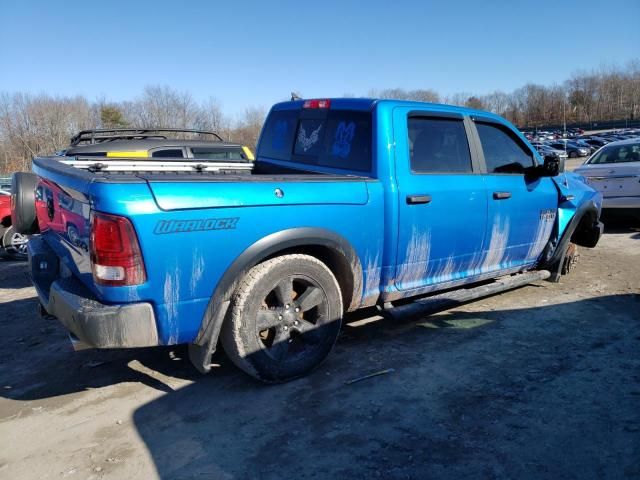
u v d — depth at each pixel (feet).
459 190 13.99
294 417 10.25
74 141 27.09
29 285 21.62
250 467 8.76
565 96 394.32
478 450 9.08
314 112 14.89
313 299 11.52
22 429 10.12
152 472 8.68
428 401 10.75
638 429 9.61
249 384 11.60
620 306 16.53
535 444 9.22
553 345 13.50
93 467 8.85
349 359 12.79
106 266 9.05
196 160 16.29
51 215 11.83
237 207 10.04
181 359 13.12
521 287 18.80
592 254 24.36
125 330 9.24
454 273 14.83
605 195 29.09
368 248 12.34
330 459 8.92
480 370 12.11
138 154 24.47
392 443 9.33
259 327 10.89
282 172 15.76
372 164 12.74
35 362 13.28
